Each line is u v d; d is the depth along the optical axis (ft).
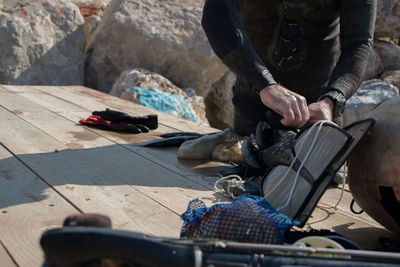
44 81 22.98
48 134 12.21
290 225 5.14
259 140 9.10
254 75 8.29
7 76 21.90
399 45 32.78
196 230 5.22
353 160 6.37
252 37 10.68
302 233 5.51
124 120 13.65
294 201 6.06
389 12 29.43
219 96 25.67
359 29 8.89
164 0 24.44
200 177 9.45
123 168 9.66
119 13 22.99
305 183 6.03
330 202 8.38
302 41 10.19
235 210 5.09
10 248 5.93
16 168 9.20
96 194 8.00
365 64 8.70
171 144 11.90
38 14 22.98
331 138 5.98
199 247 3.95
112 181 8.77
